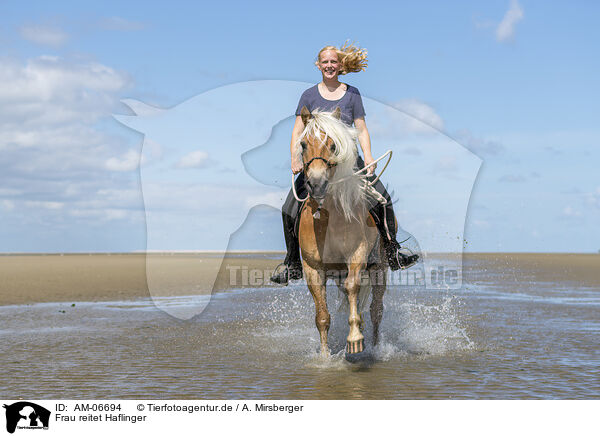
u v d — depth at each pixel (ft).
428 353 22.41
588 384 17.39
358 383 17.60
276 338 26.50
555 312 35.58
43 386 17.49
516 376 18.43
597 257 172.04
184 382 17.89
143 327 30.27
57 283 60.34
